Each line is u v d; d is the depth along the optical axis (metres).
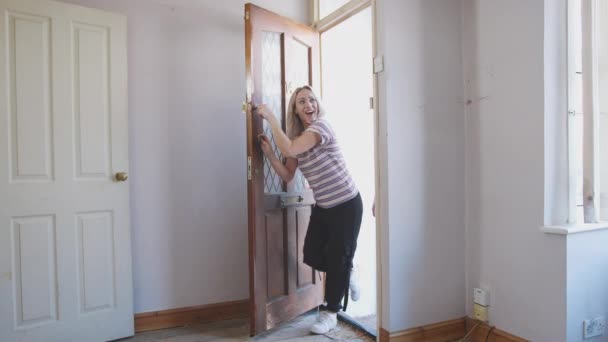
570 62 1.83
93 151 2.12
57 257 2.02
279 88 2.40
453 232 2.16
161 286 2.37
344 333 2.27
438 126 2.12
